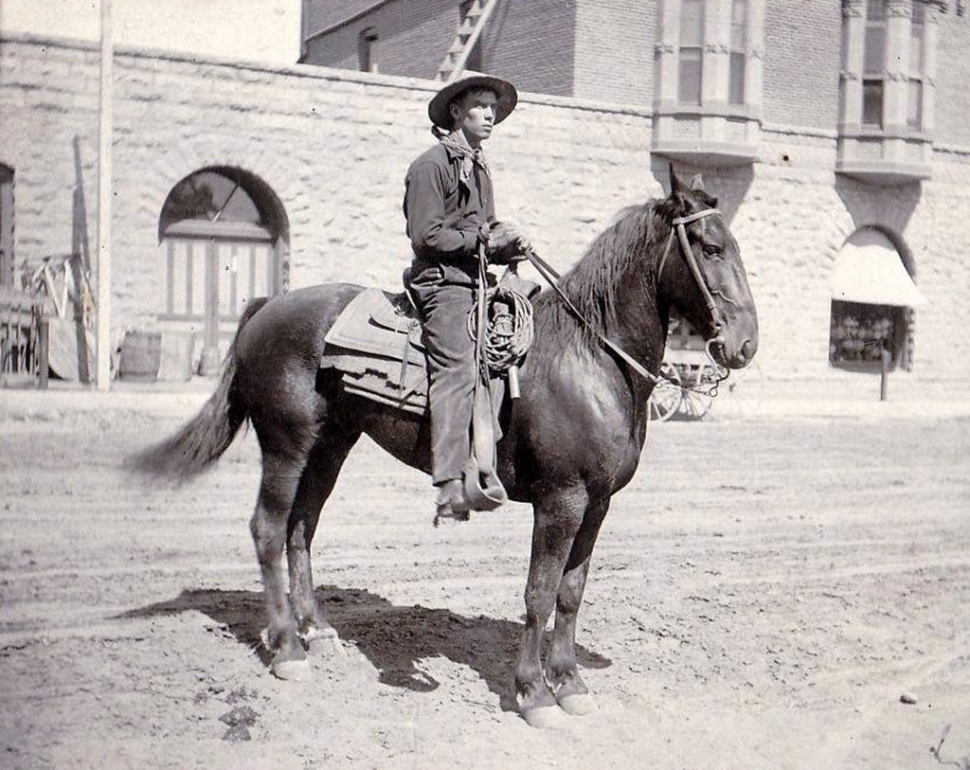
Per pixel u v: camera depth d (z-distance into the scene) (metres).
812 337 21.77
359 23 28.39
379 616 6.88
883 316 21.81
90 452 11.77
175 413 14.41
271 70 18.66
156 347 17.53
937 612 7.69
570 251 21.16
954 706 5.93
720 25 21.06
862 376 21.42
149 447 6.10
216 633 6.32
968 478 13.53
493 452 5.14
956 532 10.41
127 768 4.56
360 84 19.34
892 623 7.41
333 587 7.52
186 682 5.56
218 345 19.58
